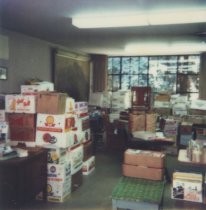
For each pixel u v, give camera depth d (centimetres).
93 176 456
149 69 891
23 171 300
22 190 300
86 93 847
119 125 632
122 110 718
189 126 611
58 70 681
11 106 360
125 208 321
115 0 311
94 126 665
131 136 479
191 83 856
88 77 859
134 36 541
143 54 863
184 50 750
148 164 373
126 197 319
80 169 414
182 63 860
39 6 338
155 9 347
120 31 491
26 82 520
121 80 917
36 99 355
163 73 880
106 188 403
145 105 560
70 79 747
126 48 725
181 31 486
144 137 454
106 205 347
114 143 638
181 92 866
